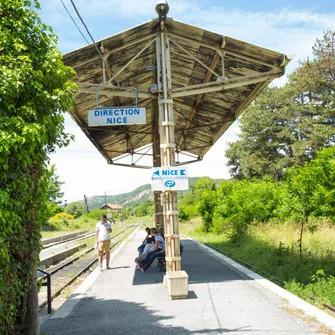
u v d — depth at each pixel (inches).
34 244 218.2
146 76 522.9
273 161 1923.0
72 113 510.6
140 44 415.8
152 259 493.4
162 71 405.4
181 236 1242.6
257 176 2050.9
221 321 271.3
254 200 909.2
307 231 676.1
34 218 215.5
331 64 1637.6
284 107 1884.8
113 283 430.6
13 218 176.6
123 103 576.1
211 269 490.6
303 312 284.5
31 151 185.2
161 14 383.9
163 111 405.4
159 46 407.8
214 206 1215.6
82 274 570.9
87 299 358.9
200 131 729.0
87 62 398.0
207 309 303.0
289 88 1903.3
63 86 219.5
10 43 195.6
